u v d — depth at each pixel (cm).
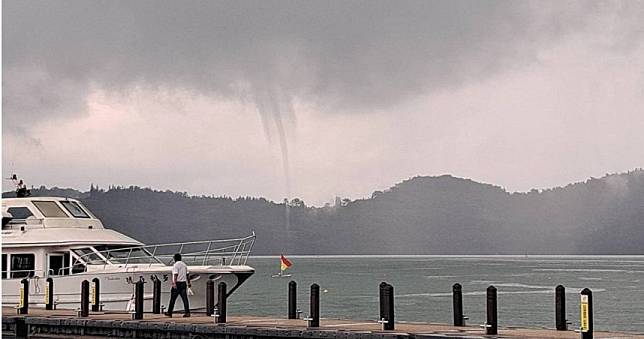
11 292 4950
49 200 5203
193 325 3828
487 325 3406
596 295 13412
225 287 4000
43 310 4662
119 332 4009
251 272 4981
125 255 5075
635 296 13050
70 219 5153
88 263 4962
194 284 4806
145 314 4434
